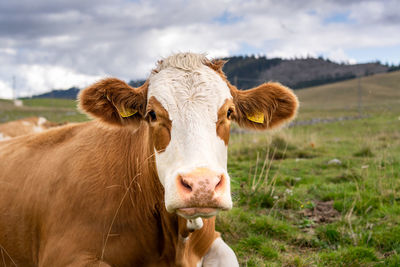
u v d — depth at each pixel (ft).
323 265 15.29
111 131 12.95
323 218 20.08
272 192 22.03
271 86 12.25
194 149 9.11
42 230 12.40
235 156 36.40
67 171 12.53
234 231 18.22
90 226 11.55
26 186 13.17
